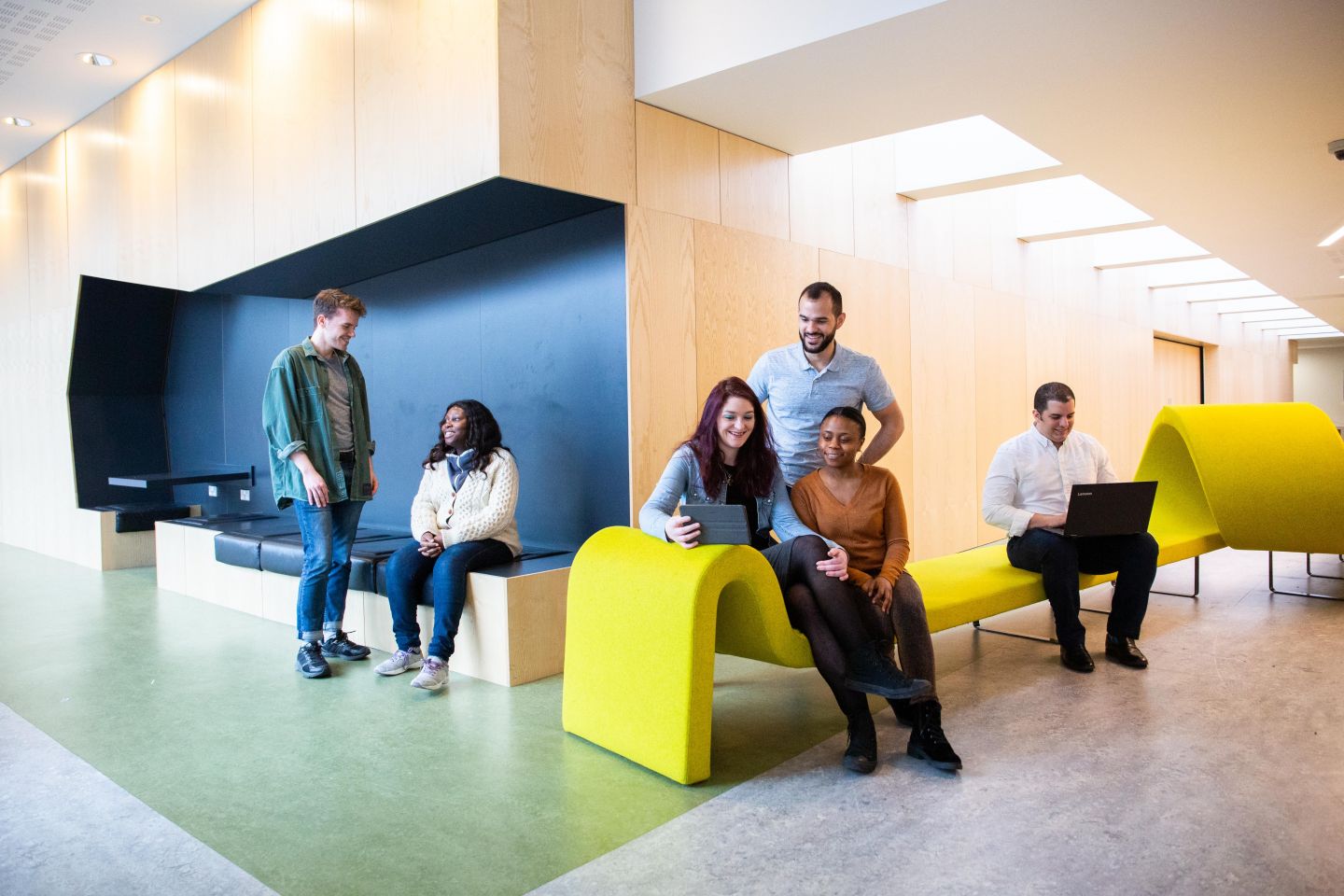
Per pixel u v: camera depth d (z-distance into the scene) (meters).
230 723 2.77
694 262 4.04
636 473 3.71
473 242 4.43
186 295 6.84
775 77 3.54
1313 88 3.67
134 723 2.79
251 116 4.74
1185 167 4.82
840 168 5.12
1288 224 6.25
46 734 2.70
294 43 4.39
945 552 6.12
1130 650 3.25
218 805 2.15
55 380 6.77
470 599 3.30
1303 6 2.94
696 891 1.68
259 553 4.27
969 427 6.46
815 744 2.51
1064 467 3.48
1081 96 3.77
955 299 6.31
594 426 3.89
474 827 1.99
